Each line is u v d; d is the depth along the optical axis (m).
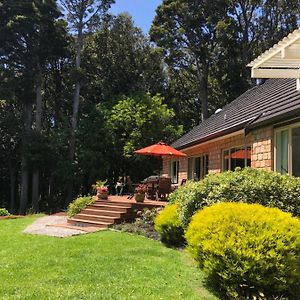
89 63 35.31
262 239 5.28
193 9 34.19
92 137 30.08
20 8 28.98
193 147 18.02
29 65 29.42
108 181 31.33
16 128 30.30
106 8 33.22
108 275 6.71
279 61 8.17
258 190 7.11
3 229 13.27
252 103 14.92
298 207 7.00
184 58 35.78
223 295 5.59
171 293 5.69
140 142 29.64
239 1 35.09
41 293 5.75
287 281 5.20
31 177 31.83
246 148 12.44
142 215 13.25
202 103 35.31
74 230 12.54
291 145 9.43
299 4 35.09
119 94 33.78
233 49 33.78
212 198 7.25
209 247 5.51
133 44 36.50
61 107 34.53
